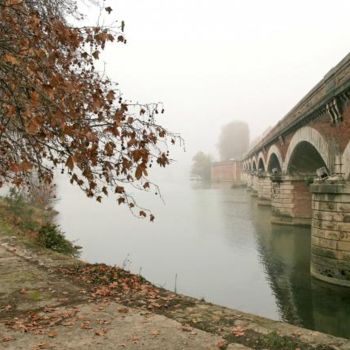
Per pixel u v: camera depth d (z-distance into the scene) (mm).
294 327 5324
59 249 13539
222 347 4688
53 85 3922
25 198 21859
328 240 18547
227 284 18406
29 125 3760
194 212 47344
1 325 5422
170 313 5848
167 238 29859
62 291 6914
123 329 5242
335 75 19188
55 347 4734
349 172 18562
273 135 39781
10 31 4281
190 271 20594
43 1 5047
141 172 4133
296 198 35781
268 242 28141
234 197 69250
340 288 17797
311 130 25062
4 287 7152
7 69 4113
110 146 4438
